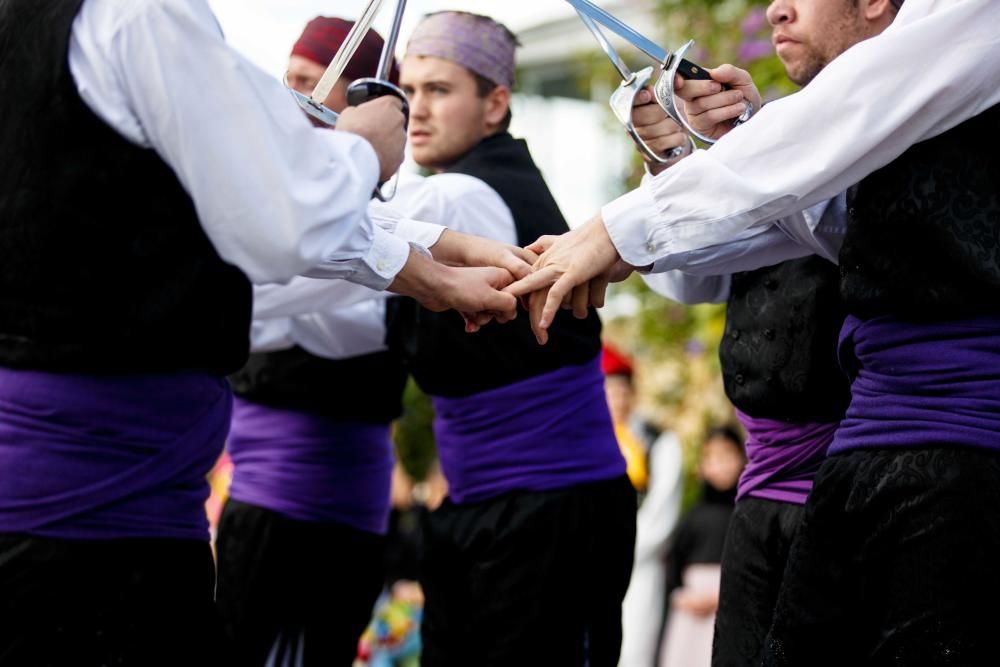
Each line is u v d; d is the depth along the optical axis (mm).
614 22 2717
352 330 3562
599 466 3273
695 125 2773
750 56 5578
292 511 3730
